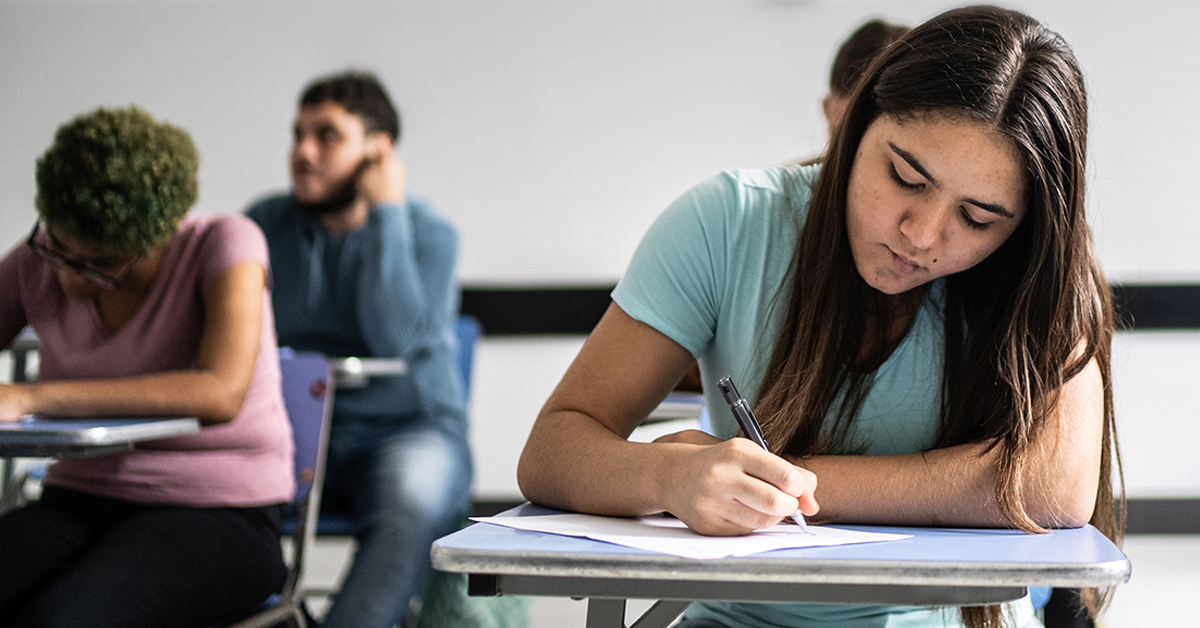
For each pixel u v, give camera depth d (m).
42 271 1.49
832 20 4.12
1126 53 4.06
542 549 0.68
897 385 1.01
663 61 4.15
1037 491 0.86
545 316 4.18
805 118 4.15
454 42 4.16
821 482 0.86
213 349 1.38
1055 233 0.88
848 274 0.97
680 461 0.80
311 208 2.65
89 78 4.12
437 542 0.70
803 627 0.95
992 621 0.86
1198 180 4.06
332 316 2.65
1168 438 4.06
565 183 4.18
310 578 3.31
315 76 4.14
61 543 1.29
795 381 0.97
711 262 1.03
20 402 1.26
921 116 0.84
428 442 2.27
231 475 1.39
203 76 4.13
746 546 0.70
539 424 0.95
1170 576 3.40
